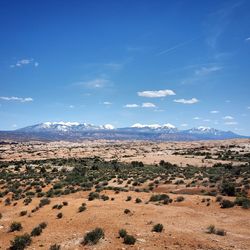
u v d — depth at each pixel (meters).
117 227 25.67
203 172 76.69
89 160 121.75
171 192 51.91
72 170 89.00
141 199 41.25
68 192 52.06
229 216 30.50
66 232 25.91
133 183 60.47
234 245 20.69
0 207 42.03
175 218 28.98
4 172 87.31
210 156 117.25
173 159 112.75
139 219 28.56
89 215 31.06
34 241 24.16
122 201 39.44
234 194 44.75
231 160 106.38
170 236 22.56
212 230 24.30
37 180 68.06
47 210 35.97
